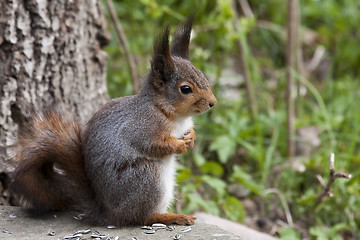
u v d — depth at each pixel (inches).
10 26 370.6
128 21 623.5
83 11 403.5
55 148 329.4
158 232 311.4
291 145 524.4
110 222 323.0
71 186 337.1
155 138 317.4
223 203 450.0
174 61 328.8
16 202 381.7
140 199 315.3
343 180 459.5
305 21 723.4
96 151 319.9
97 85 426.3
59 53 390.6
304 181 494.0
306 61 696.4
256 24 670.5
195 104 325.4
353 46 677.3
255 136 542.9
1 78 374.3
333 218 463.2
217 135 523.2
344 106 579.8
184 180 436.5
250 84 556.1
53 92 391.2
